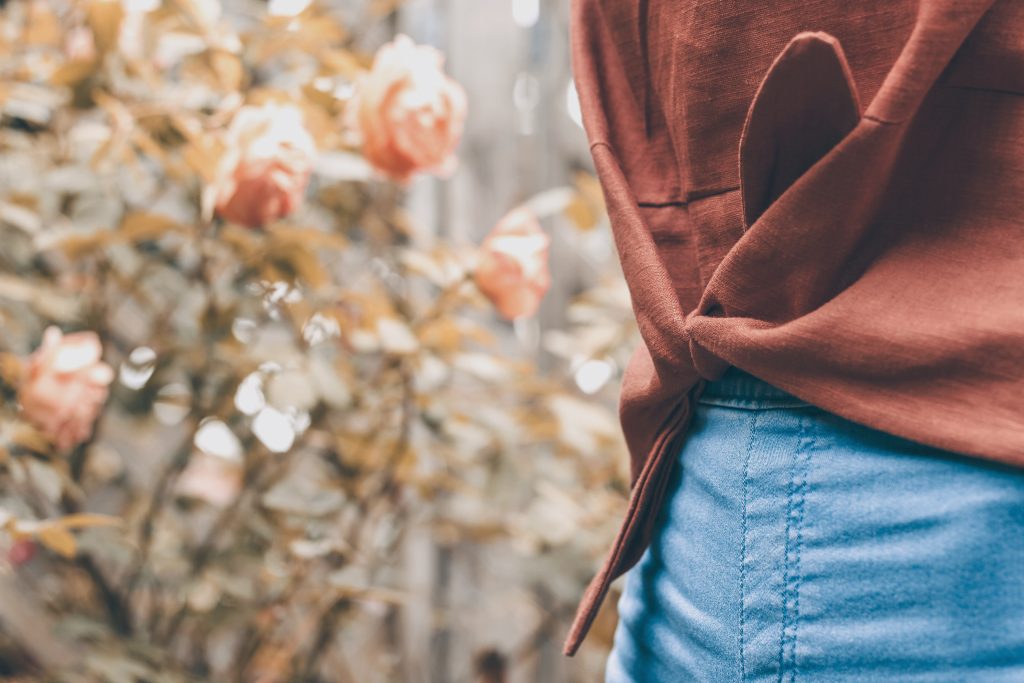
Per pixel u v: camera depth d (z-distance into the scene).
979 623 0.44
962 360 0.45
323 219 1.38
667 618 0.60
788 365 0.49
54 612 1.23
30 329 1.21
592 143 0.63
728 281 0.52
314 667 1.31
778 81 0.46
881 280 0.48
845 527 0.48
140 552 1.17
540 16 1.54
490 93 1.53
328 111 1.17
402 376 1.22
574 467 1.36
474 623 1.51
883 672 0.46
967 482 0.45
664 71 0.61
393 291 1.40
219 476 1.41
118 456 1.41
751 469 0.53
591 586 0.63
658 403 0.61
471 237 1.53
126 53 1.18
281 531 1.24
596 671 1.48
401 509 1.36
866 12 0.50
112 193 1.17
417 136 1.10
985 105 0.47
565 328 1.55
